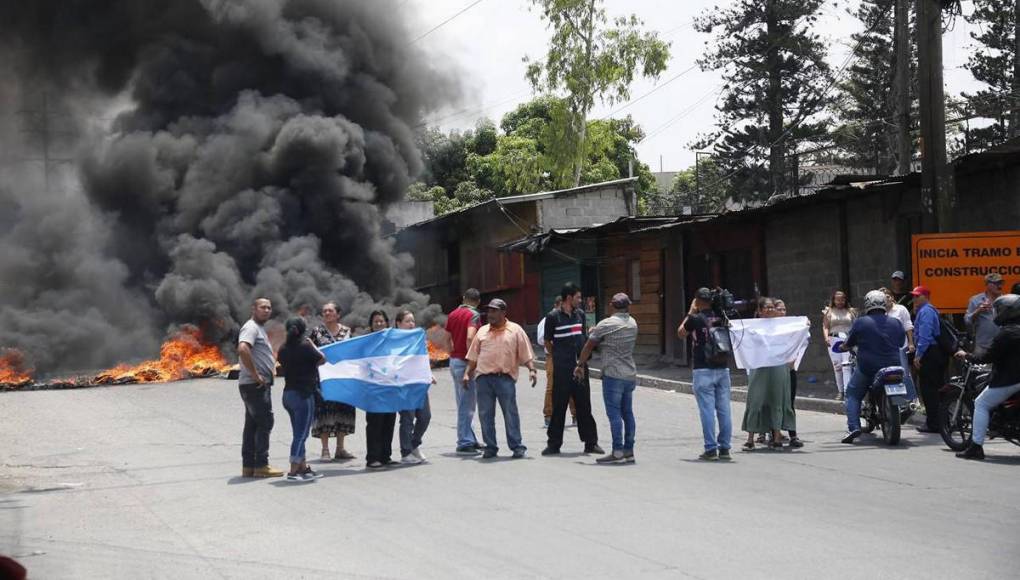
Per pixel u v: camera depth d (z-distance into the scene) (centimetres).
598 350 1228
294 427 1059
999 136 3950
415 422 1184
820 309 2014
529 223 3478
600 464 1121
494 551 720
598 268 3009
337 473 1110
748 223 2214
